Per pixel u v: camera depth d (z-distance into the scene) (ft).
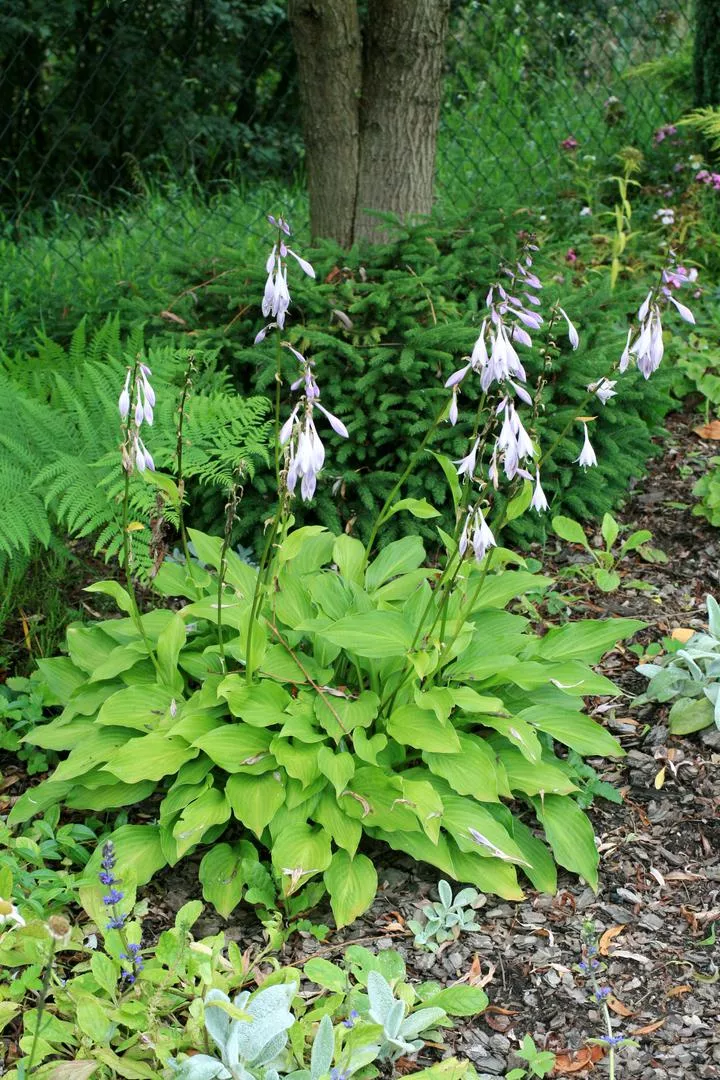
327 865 8.80
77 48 35.70
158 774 9.20
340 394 13.69
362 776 9.48
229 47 37.68
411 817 9.09
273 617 10.44
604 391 9.14
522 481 10.00
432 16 16.37
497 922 9.23
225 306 15.33
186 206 26.73
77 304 16.89
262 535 13.64
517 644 10.65
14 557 12.30
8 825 9.82
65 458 11.72
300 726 9.43
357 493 13.98
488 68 33.22
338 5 16.33
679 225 22.71
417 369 13.75
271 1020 7.27
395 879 9.68
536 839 9.74
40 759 10.79
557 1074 7.87
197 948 8.03
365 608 10.47
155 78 36.37
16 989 7.91
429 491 14.17
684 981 8.64
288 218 23.02
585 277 20.86
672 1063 7.93
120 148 37.78
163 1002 7.75
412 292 14.38
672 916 9.30
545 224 22.71
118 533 11.68
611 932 9.11
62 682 10.96
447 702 9.42
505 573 11.30
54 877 8.93
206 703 9.84
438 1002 8.06
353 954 8.42
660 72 29.12
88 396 12.98
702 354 18.71
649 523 15.83
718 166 25.05
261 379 13.66
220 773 9.82
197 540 11.38
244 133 37.52
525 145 28.89
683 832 10.21
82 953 8.70
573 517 15.52
